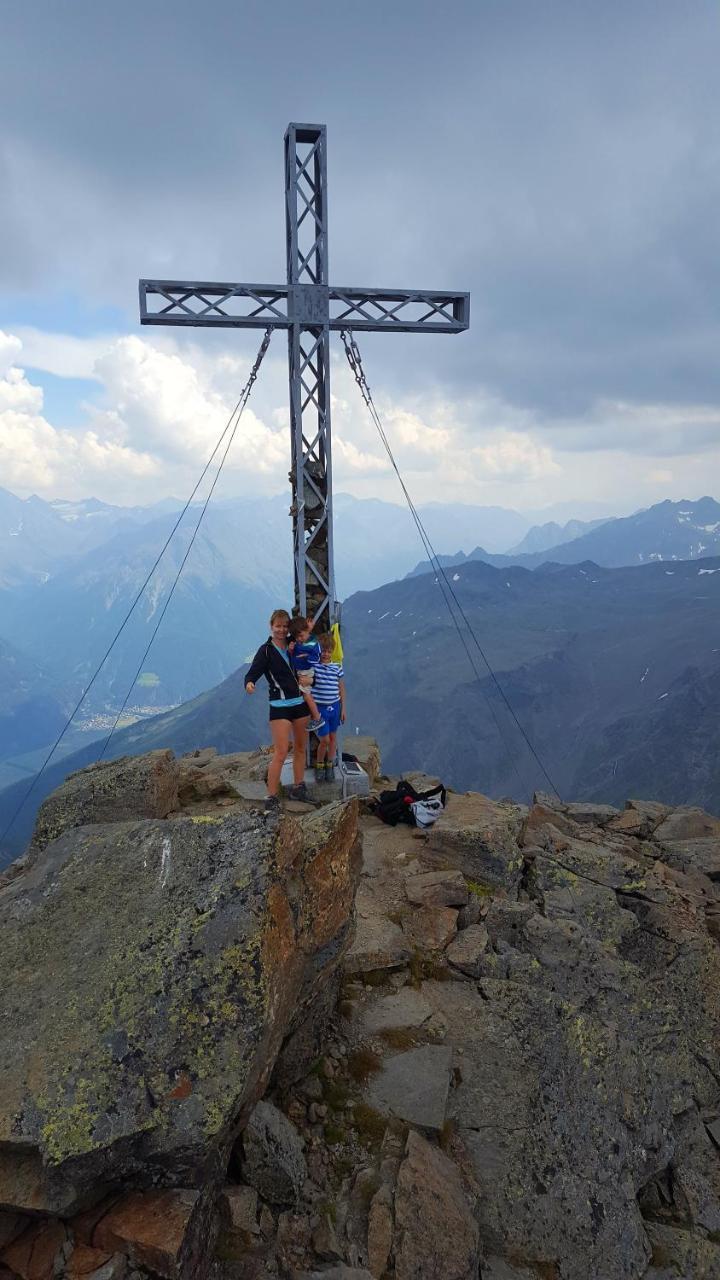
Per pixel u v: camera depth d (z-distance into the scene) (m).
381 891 10.42
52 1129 4.21
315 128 14.62
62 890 5.75
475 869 10.91
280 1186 5.45
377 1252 5.31
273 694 11.78
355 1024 7.65
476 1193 6.23
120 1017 4.73
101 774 12.55
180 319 14.52
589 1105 7.34
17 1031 4.75
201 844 5.81
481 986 8.34
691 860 14.43
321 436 15.27
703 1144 8.29
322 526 15.36
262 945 5.07
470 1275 5.50
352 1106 6.59
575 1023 8.06
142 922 5.31
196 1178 4.51
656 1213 7.43
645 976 10.43
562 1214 6.34
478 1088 7.10
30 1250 4.15
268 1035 5.00
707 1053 9.70
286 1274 4.98
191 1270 4.30
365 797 14.13
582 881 11.60
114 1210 4.36
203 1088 4.47
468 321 15.45
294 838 6.10
